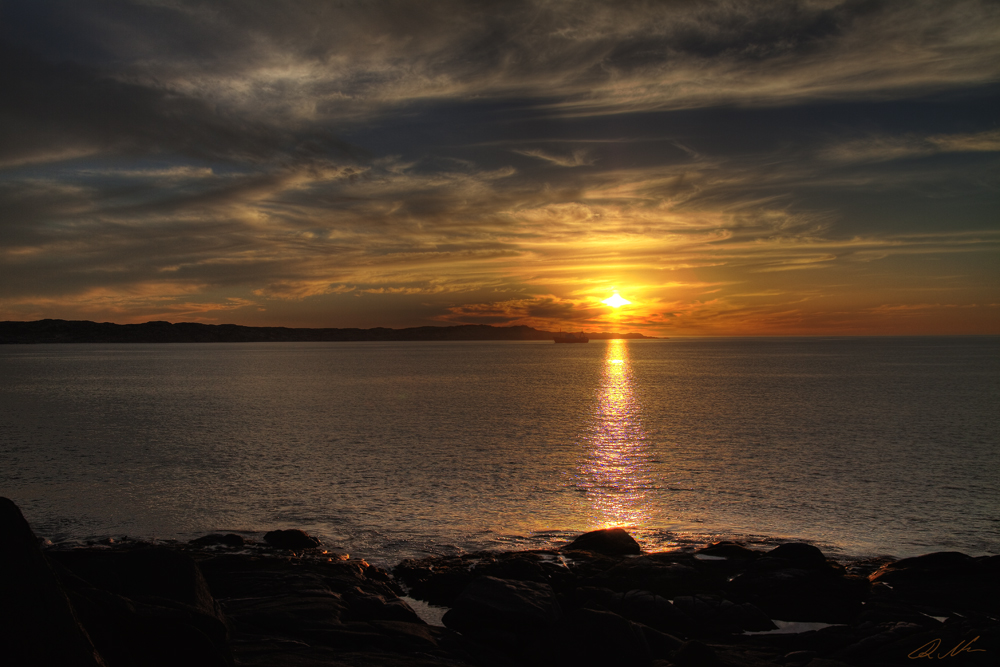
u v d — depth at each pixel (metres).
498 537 20.66
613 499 25.78
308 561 16.80
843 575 15.73
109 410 59.88
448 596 14.92
